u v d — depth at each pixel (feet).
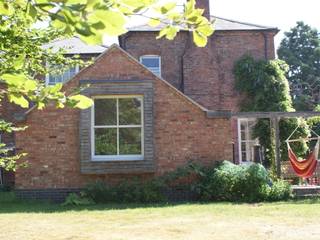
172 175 49.98
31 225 33.19
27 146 51.08
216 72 72.84
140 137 52.16
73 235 29.14
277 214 37.42
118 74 51.90
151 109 51.49
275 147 54.60
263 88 71.20
